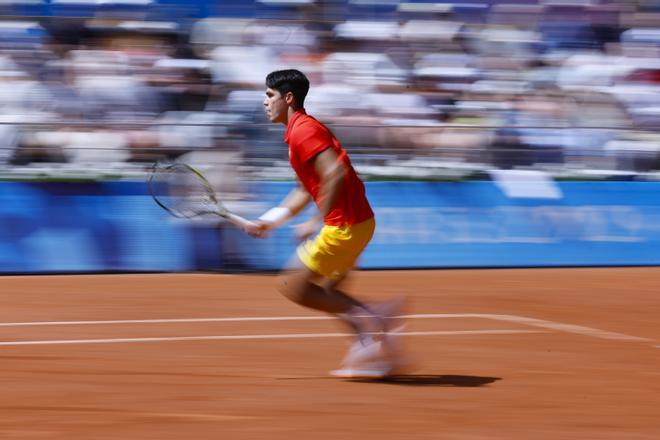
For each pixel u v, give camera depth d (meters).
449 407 9.08
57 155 18.50
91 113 20.39
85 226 18.53
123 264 18.67
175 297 15.95
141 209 18.78
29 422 8.27
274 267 19.12
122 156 18.80
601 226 20.80
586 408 9.16
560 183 20.70
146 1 21.72
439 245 19.98
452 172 20.17
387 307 10.16
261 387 9.78
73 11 21.61
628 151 21.19
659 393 9.84
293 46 22.73
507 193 20.42
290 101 9.77
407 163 19.98
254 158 19.05
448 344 12.40
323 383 10.02
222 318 14.07
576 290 17.58
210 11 22.36
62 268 18.41
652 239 21.02
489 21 24.91
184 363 10.91
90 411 8.68
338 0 23.72
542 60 24.59
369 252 19.61
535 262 20.41
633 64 25.11
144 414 8.60
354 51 23.47
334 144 9.70
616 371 10.91
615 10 25.83
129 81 20.88
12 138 18.30
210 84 21.22
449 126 20.14
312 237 19.22
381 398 9.38
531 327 13.74
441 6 24.53
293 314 14.48
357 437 7.98
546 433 8.25
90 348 11.68
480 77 23.72
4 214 18.14
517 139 20.55
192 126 18.97
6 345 11.80
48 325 13.27
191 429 8.12
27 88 20.44
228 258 19.02
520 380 10.36
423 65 23.52
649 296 17.09
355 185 9.70
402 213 19.83
